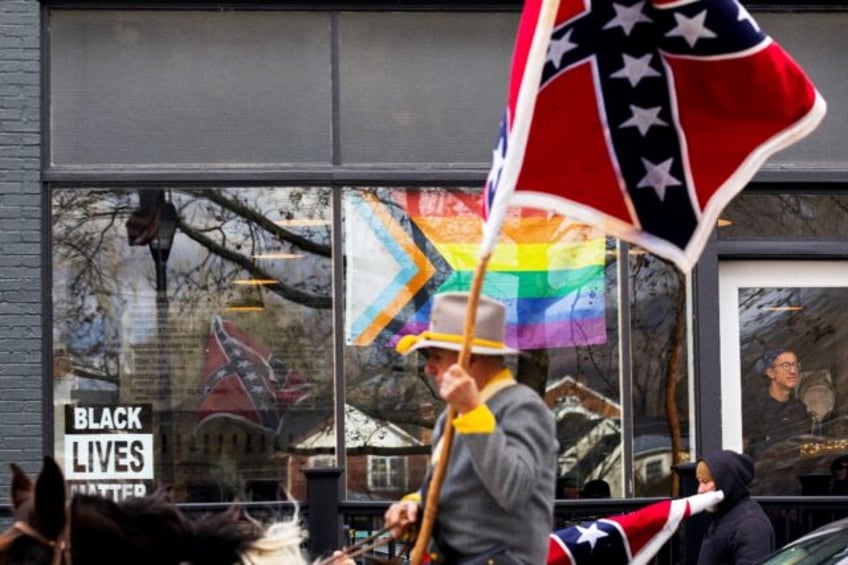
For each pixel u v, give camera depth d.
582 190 7.82
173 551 6.57
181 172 15.65
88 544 6.36
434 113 15.94
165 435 15.50
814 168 16.11
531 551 7.17
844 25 16.30
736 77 7.70
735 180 7.81
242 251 15.67
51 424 15.43
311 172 15.70
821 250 16.12
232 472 15.50
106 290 15.55
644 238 7.85
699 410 15.80
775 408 16.22
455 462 7.26
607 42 7.69
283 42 15.90
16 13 15.50
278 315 15.65
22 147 15.43
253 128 15.80
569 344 15.80
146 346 15.55
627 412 15.77
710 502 11.89
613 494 15.73
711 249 15.95
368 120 15.89
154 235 15.65
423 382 15.66
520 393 7.23
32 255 15.38
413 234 15.78
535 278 15.80
